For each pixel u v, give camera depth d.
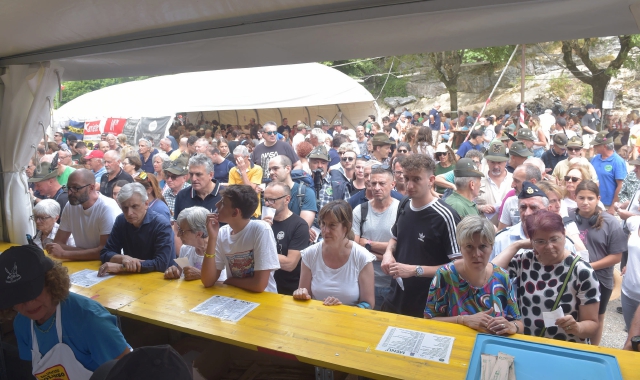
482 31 2.75
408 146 6.14
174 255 3.56
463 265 2.51
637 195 4.71
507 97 21.41
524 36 2.79
